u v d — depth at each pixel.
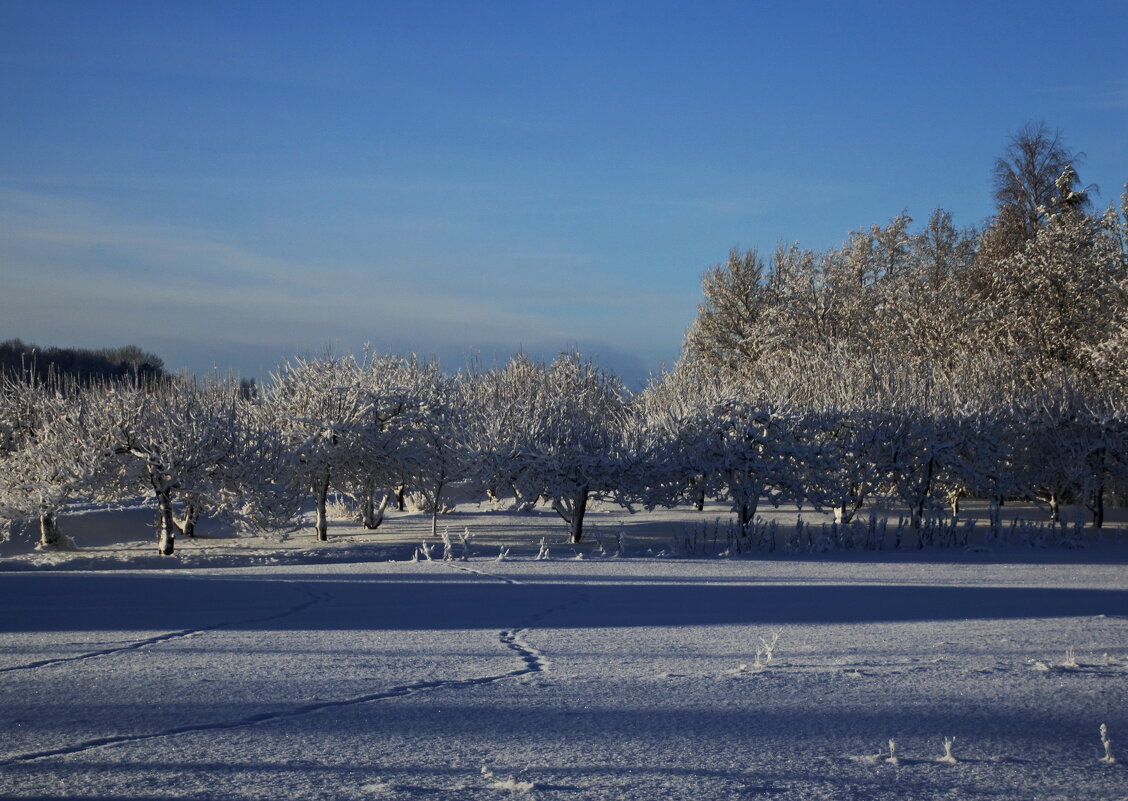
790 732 5.10
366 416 32.38
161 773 4.25
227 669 6.79
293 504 29.67
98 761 4.43
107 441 28.47
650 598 11.79
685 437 26.62
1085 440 29.94
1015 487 28.47
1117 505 37.75
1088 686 6.32
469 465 27.73
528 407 30.03
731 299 53.88
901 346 42.59
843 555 21.59
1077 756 4.69
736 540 23.12
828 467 25.67
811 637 8.56
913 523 26.52
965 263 57.19
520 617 9.89
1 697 5.82
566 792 4.05
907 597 12.16
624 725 5.22
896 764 4.53
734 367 51.69
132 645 7.91
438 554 24.30
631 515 37.69
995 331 40.25
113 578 14.00
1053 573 16.48
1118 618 9.99
